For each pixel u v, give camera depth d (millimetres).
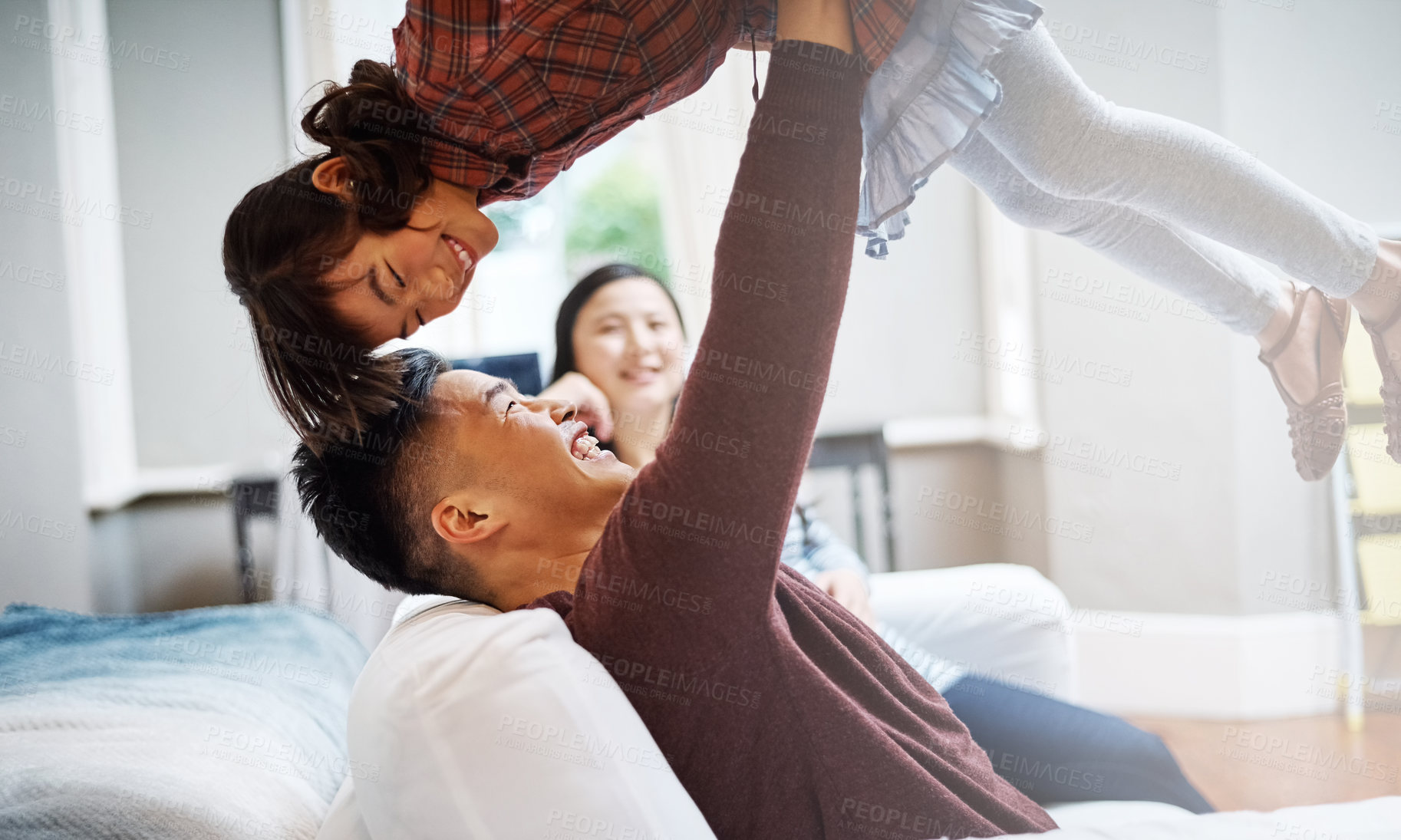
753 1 769
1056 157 786
